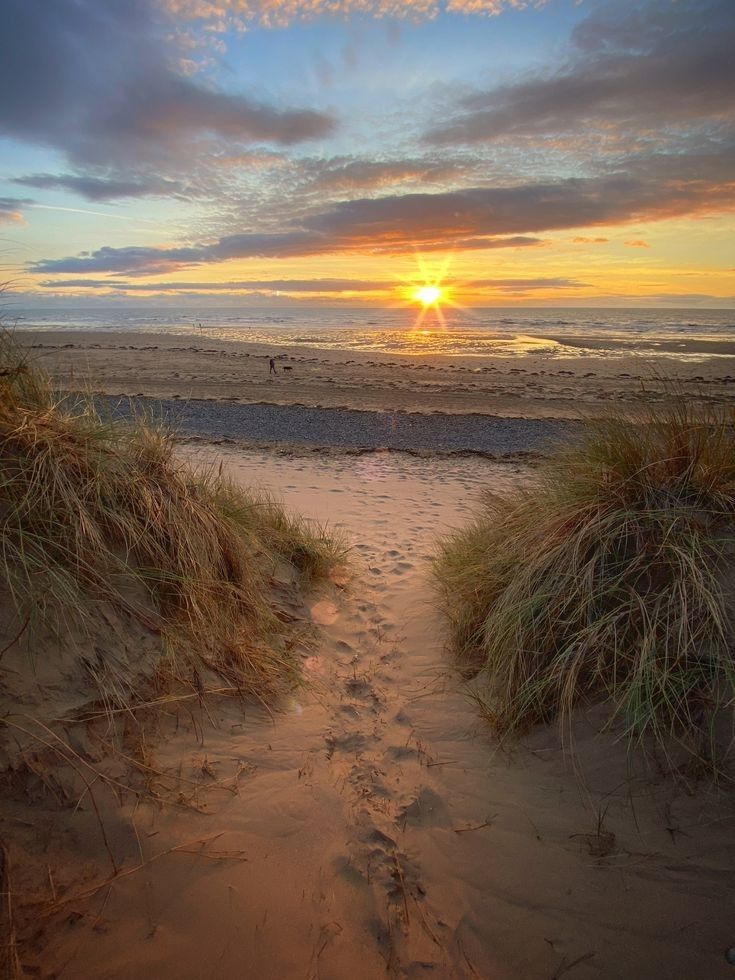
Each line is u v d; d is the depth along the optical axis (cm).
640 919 179
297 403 1567
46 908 154
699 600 247
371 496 750
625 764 231
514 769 248
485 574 364
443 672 331
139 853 179
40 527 243
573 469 370
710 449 308
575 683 260
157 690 240
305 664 329
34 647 208
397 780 245
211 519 340
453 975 166
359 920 179
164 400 1500
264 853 195
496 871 200
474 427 1286
